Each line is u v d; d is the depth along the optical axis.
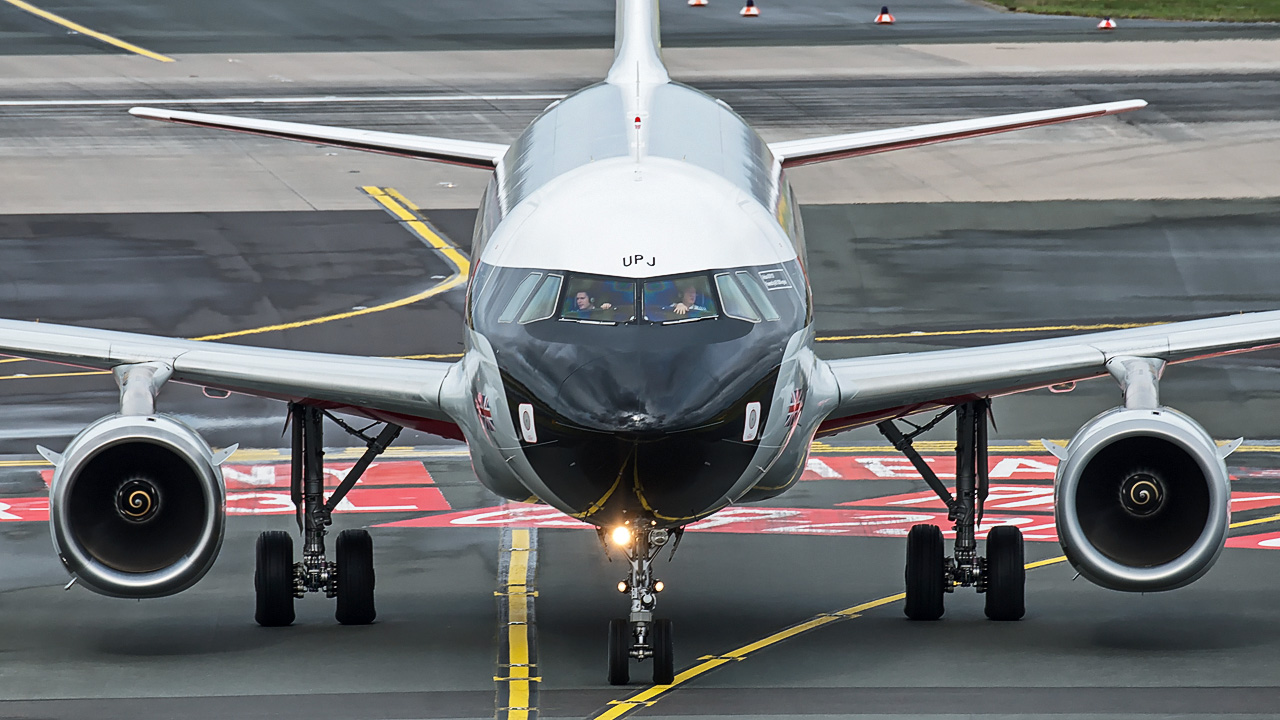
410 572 75.19
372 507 86.69
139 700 56.56
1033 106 199.88
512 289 58.22
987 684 57.59
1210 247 141.38
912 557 66.38
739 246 59.16
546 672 59.88
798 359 57.72
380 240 146.50
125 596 59.28
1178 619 66.25
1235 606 68.06
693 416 52.91
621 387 53.25
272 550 66.12
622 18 88.75
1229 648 61.91
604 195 61.03
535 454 55.00
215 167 173.62
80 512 59.75
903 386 63.75
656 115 73.12
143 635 65.12
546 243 59.06
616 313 56.19
